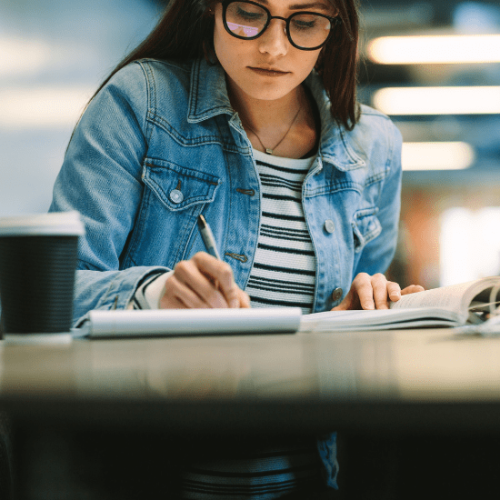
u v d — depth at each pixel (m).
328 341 0.72
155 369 0.47
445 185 10.23
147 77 1.40
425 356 0.55
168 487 0.89
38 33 3.89
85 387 0.38
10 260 0.69
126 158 1.33
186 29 1.46
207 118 1.40
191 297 0.87
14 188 3.68
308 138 1.53
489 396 0.34
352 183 1.54
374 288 1.20
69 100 4.31
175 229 1.38
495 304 0.89
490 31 5.64
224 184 1.42
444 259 10.35
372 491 0.92
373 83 6.86
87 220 1.24
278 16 1.24
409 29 5.68
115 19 4.80
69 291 0.72
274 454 0.93
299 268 1.42
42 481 0.85
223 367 0.48
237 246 1.40
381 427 0.33
